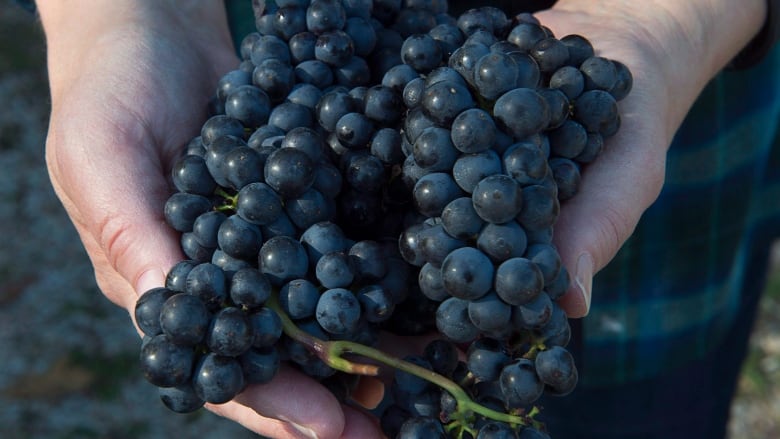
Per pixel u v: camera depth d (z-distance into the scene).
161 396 0.40
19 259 1.10
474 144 0.39
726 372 0.74
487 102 0.40
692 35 0.53
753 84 0.63
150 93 0.50
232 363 0.39
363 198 0.43
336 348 0.40
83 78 0.51
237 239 0.40
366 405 0.45
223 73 0.54
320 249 0.40
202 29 0.56
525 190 0.39
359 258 0.41
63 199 0.51
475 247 0.39
